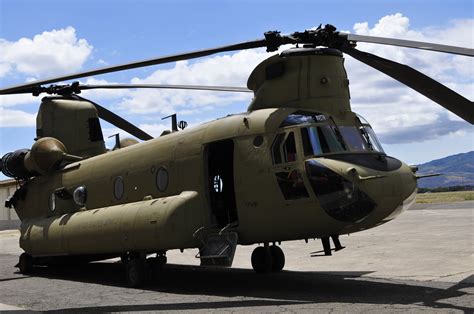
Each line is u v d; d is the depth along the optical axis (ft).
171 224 32.32
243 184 31.12
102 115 49.80
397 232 64.59
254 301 28.12
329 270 39.83
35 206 50.83
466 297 26.71
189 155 34.32
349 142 29.55
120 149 42.83
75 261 50.55
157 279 37.04
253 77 34.32
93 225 39.55
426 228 66.80
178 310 26.76
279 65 32.09
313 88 31.14
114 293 34.04
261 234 31.35
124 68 33.17
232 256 30.55
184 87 42.80
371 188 27.27
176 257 55.57
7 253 75.51
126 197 39.47
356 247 52.60
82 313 27.43
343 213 27.68
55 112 51.03
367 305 25.34
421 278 33.55
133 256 36.99
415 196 30.01
